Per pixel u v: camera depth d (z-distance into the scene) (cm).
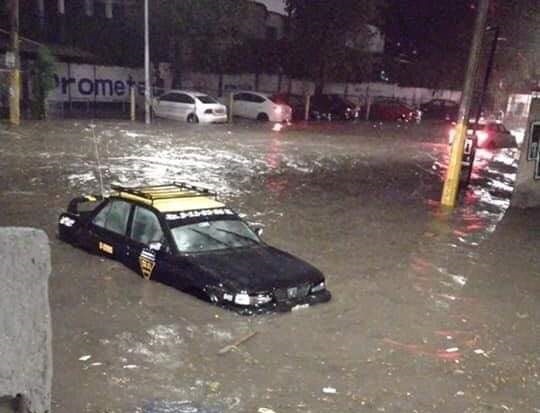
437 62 5378
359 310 766
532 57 4931
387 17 5200
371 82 4947
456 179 1507
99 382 543
